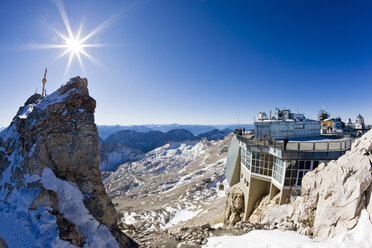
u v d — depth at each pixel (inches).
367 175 386.3
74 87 548.7
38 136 452.8
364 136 458.6
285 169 797.9
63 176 434.6
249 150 998.4
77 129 472.4
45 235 337.7
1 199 425.7
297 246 371.2
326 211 411.2
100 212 432.1
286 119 1434.5
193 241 462.6
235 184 1331.2
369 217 349.4
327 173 475.5
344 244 326.6
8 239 339.6
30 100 838.5
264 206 925.2
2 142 581.6
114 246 404.5
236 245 426.6
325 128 1785.2
